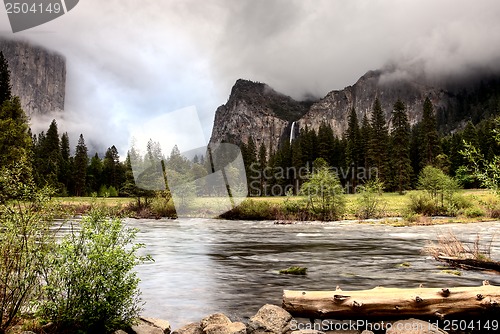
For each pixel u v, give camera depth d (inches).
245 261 563.2
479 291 256.7
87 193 3289.9
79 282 191.6
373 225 1244.5
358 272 468.8
